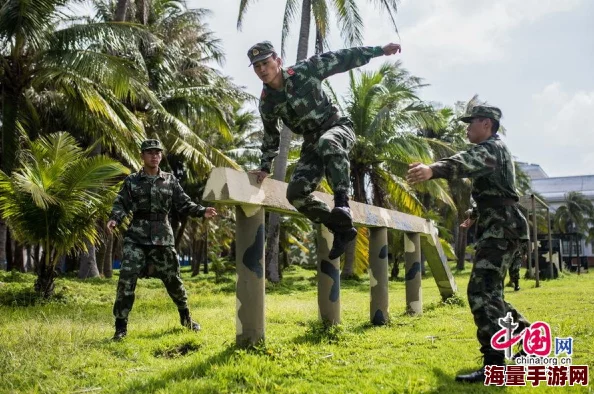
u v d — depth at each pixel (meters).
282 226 29.81
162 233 6.15
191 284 17.14
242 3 17.39
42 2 12.25
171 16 21.67
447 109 29.25
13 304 9.86
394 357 4.89
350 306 10.30
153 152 6.20
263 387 3.89
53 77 13.42
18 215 10.53
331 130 4.23
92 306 9.98
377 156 21.45
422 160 21.38
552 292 12.27
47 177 10.45
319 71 4.37
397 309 9.07
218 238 39.72
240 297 5.00
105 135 15.16
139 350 5.22
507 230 4.15
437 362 4.66
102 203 10.84
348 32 16.81
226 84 23.23
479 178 4.27
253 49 4.23
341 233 3.99
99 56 13.09
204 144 18.88
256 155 26.47
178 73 21.14
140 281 17.86
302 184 4.37
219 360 4.55
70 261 27.05
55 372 4.34
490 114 4.35
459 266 37.06
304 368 4.41
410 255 8.30
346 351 5.11
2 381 4.04
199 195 24.88
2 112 13.28
